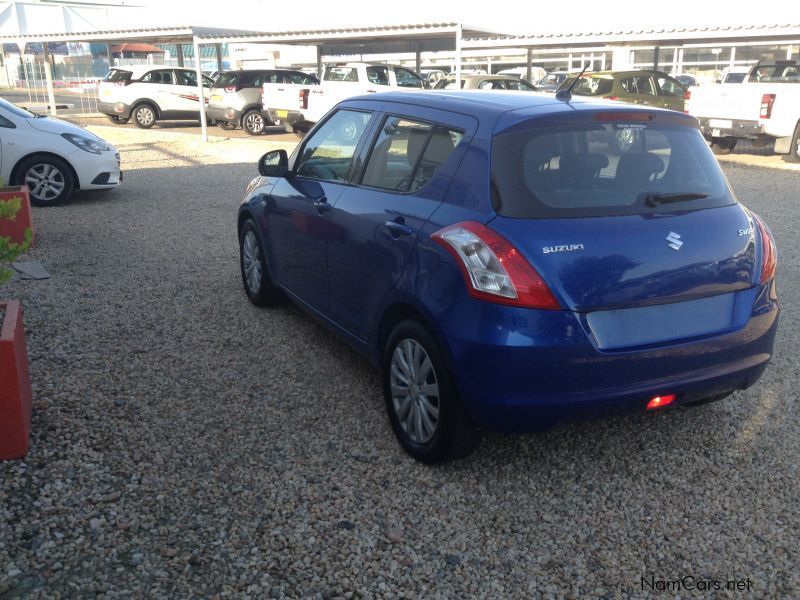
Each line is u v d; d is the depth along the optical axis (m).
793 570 2.97
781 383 4.68
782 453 3.84
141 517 3.21
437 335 3.37
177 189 11.98
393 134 4.16
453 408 3.40
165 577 2.86
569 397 3.16
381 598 2.79
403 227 3.66
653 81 19.16
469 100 3.85
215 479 3.53
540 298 3.08
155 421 4.07
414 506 3.36
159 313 5.85
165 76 22.61
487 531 3.20
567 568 2.97
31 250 7.81
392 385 3.83
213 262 7.41
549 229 3.17
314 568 2.94
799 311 6.01
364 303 4.10
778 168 14.92
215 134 21.55
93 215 9.74
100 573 2.86
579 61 41.59
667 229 3.32
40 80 42.97
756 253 3.54
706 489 3.52
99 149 10.59
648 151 3.57
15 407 3.53
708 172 3.67
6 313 3.81
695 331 3.36
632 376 3.23
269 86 20.12
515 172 3.30
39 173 10.22
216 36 19.39
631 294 3.19
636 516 3.31
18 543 3.00
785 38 19.77
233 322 5.67
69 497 3.32
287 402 4.35
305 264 4.86
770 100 15.46
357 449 3.84
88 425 3.97
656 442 3.94
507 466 3.70
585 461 3.75
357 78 20.05
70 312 5.83
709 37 16.83
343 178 4.51
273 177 5.46
